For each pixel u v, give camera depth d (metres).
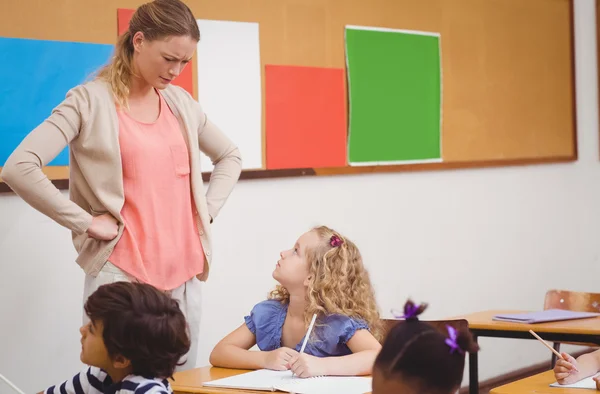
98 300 1.64
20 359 2.99
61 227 3.10
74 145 2.38
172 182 2.42
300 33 3.87
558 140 5.36
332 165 4.01
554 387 2.21
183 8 2.36
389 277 4.34
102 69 2.46
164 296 1.68
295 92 3.84
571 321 3.19
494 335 3.14
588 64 5.62
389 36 4.27
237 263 3.67
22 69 2.96
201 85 3.48
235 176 2.75
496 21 4.89
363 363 2.22
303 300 2.44
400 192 4.39
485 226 4.90
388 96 4.27
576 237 5.56
